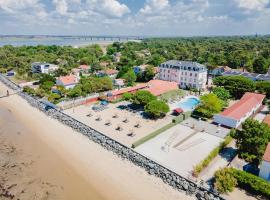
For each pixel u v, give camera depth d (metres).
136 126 65.81
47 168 49.28
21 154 54.75
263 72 142.75
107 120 70.00
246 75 120.25
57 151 56.16
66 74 131.75
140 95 77.06
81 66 153.25
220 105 74.12
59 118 74.81
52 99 87.50
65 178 46.09
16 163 50.97
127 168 48.81
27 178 46.03
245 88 93.69
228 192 39.53
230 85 96.38
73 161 51.81
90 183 44.56
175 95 93.69
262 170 41.84
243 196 38.78
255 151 46.78
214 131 63.34
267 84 93.62
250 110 73.50
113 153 54.50
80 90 93.00
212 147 54.81
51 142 60.66
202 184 41.12
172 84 106.38
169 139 58.12
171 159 49.06
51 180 45.47
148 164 47.88
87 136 63.00
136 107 81.56
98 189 42.91
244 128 48.62
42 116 79.12
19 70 141.25
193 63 110.94
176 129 64.12
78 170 48.56
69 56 189.25
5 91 110.88
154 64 159.88
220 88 88.75
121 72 126.56
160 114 74.50
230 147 54.72
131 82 118.06
